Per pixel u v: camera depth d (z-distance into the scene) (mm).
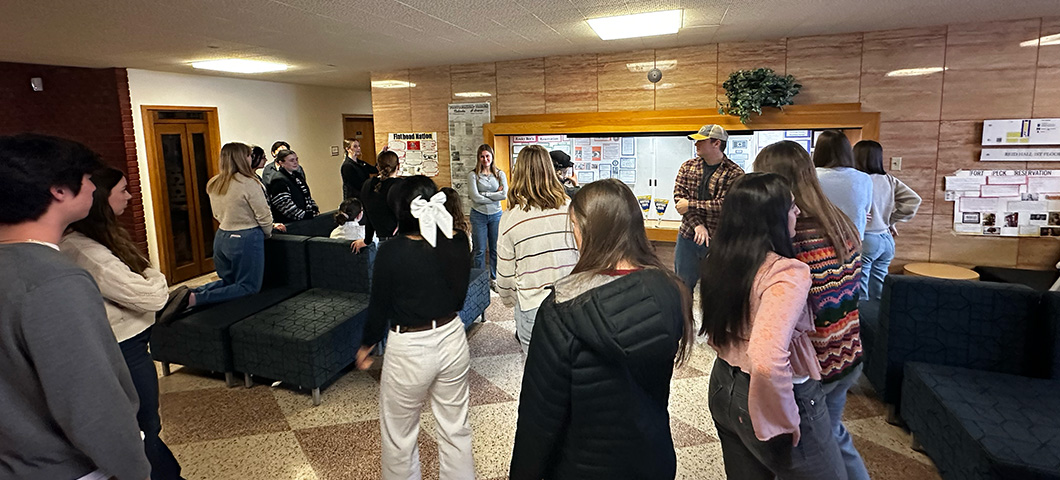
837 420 1809
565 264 2533
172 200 6301
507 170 5910
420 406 2156
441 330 2068
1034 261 4375
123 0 2977
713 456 2609
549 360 1268
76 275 1141
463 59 5543
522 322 2611
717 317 1555
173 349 3477
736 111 4656
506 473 2523
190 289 3555
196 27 3719
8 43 4184
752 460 1663
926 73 4406
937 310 2604
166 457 2105
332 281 3996
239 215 3887
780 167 1730
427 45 4652
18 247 1095
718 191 3594
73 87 5645
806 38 4648
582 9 3430
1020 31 4129
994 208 4406
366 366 2186
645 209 5430
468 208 6105
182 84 6254
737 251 1492
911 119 4504
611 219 1341
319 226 5094
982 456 1912
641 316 1221
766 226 1472
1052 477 1771
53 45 4305
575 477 1313
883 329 2785
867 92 4574
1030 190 4309
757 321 1415
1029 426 2025
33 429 1107
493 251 5438
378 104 6367
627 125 5211
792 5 3475
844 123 4586
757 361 1367
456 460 2193
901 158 4578
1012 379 2408
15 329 1055
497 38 4391
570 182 4105
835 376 1686
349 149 6117
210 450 2725
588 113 5371
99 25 3582
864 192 2596
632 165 5395
